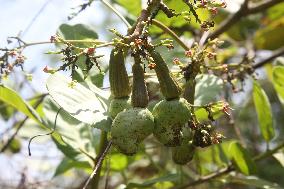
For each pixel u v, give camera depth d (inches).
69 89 27.1
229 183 39.3
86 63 25.3
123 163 37.1
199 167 36.4
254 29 51.6
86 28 32.5
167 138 25.4
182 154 26.9
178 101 25.5
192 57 27.2
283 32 47.3
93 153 32.9
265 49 48.1
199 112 31.9
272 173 46.4
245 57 33.2
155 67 25.5
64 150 33.0
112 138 24.9
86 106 26.9
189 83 27.1
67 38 32.1
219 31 41.2
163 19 33.4
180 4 32.5
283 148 37.0
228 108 26.8
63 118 32.7
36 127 38.5
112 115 26.5
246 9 41.4
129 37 25.5
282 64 38.3
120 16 30.3
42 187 38.7
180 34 35.2
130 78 27.8
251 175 35.1
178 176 33.5
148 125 24.9
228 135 42.4
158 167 38.7
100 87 29.8
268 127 35.8
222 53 43.4
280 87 36.5
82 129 33.3
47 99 32.5
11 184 39.2
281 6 50.6
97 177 31.0
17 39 27.9
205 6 25.9
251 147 47.3
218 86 32.0
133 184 32.8
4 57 27.6
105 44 25.6
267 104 35.2
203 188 40.7
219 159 38.7
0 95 29.9
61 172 36.7
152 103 28.7
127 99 26.4
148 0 26.7
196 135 26.4
